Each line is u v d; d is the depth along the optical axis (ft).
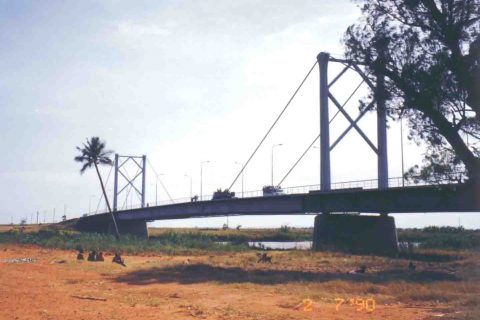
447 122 87.40
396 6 92.02
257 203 255.50
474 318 50.88
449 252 194.59
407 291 73.31
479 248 203.00
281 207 238.07
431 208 167.12
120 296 68.18
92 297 66.28
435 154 89.30
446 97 85.15
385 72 92.22
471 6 85.10
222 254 170.40
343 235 214.48
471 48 83.66
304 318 51.70
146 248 182.91
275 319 51.34
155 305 60.23
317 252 176.55
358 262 135.13
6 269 101.30
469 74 83.51
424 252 195.93
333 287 78.43
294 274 99.91
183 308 58.23
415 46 89.25
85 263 118.32
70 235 257.96
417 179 91.40
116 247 182.39
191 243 217.15
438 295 68.74
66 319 50.11
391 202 183.73
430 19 88.94
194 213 309.83
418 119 90.22
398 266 126.62
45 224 515.50
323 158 225.35
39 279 87.20
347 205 204.95
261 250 202.18
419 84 86.89
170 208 334.03
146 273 100.48
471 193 141.38
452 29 86.22
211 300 65.67
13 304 59.06
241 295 70.49
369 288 76.95
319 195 216.74
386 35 91.20
